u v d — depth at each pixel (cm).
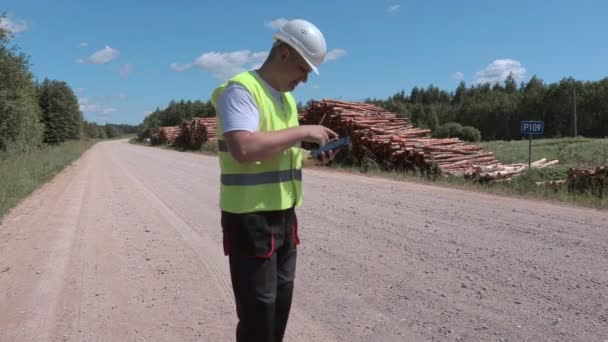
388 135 1605
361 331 366
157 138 5731
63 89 4997
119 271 530
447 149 1395
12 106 2325
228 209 226
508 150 2236
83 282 495
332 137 242
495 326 363
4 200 992
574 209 782
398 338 352
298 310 410
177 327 384
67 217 859
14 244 662
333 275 492
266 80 230
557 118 6762
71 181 1530
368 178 1346
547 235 613
